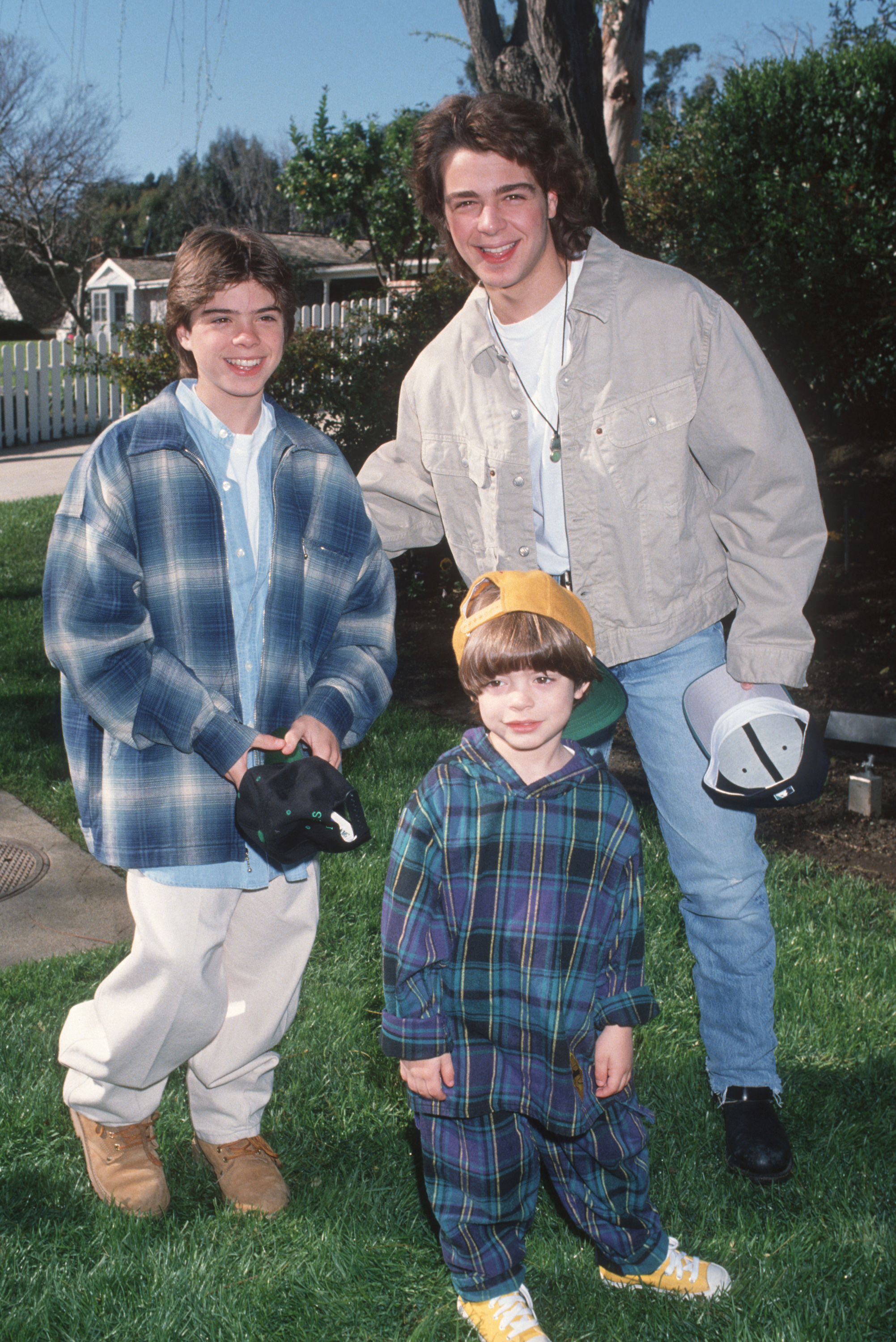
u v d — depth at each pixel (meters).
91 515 2.14
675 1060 2.98
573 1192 2.19
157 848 2.23
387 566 2.52
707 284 9.38
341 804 2.08
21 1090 2.83
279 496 2.30
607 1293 2.23
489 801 2.01
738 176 10.31
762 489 2.35
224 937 2.31
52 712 5.68
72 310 41.47
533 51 7.41
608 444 2.37
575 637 1.96
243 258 2.13
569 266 2.42
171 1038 2.29
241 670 2.30
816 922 3.69
